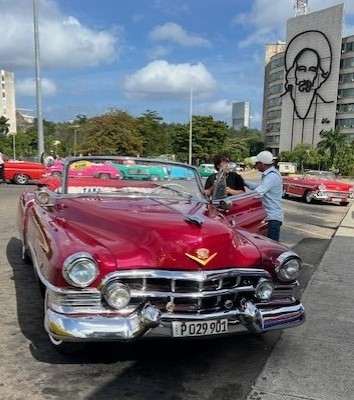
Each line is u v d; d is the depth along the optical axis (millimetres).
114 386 3232
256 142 121125
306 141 96375
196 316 3246
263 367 3629
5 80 136875
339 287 5969
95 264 3117
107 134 50938
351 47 90062
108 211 3910
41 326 4168
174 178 4996
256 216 5492
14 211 11461
